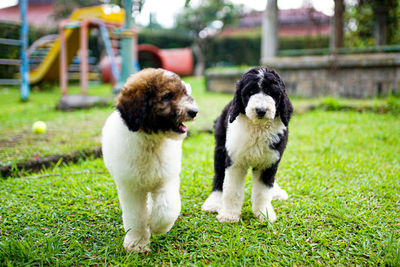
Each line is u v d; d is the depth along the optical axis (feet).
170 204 9.46
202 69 90.58
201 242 10.18
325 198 13.28
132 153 8.91
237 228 10.82
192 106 9.01
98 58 73.61
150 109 8.79
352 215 11.67
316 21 46.85
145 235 9.87
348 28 54.29
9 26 49.19
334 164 17.03
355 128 24.52
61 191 13.66
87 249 9.87
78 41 46.39
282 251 9.71
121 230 10.91
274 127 10.98
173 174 9.59
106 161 9.96
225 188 11.70
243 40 88.28
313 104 32.73
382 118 27.58
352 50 38.37
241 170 11.64
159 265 9.18
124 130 9.00
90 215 11.74
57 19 77.20
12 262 9.05
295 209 12.31
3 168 15.19
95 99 32.30
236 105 10.99
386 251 9.53
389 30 46.83
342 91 38.91
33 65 58.34
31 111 30.68
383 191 13.74
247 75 10.77
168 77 9.07
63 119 26.21
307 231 10.71
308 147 20.24
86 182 14.67
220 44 90.12
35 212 11.90
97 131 21.61
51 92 48.34
